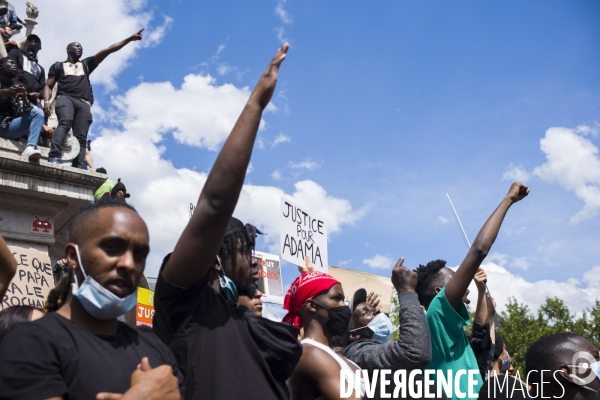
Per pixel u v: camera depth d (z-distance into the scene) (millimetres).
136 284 2441
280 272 7184
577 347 3346
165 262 2785
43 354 2199
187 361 2734
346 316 4082
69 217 8938
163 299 2740
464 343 4676
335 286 4129
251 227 3309
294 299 4184
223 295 3094
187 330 2754
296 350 3041
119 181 7867
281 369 2992
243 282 3223
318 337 4055
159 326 2820
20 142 8766
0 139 8508
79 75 9570
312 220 6582
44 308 2924
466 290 4676
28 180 8234
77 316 2408
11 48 9445
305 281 4168
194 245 2619
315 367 3758
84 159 9555
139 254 2475
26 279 7012
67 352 2246
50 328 2291
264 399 2740
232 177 2611
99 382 2238
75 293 2359
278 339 3016
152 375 2193
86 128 9547
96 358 2287
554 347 3383
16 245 8141
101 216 2449
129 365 2357
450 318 4535
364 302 5203
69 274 2574
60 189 8469
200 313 2793
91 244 2402
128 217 2469
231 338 2816
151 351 2508
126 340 2479
